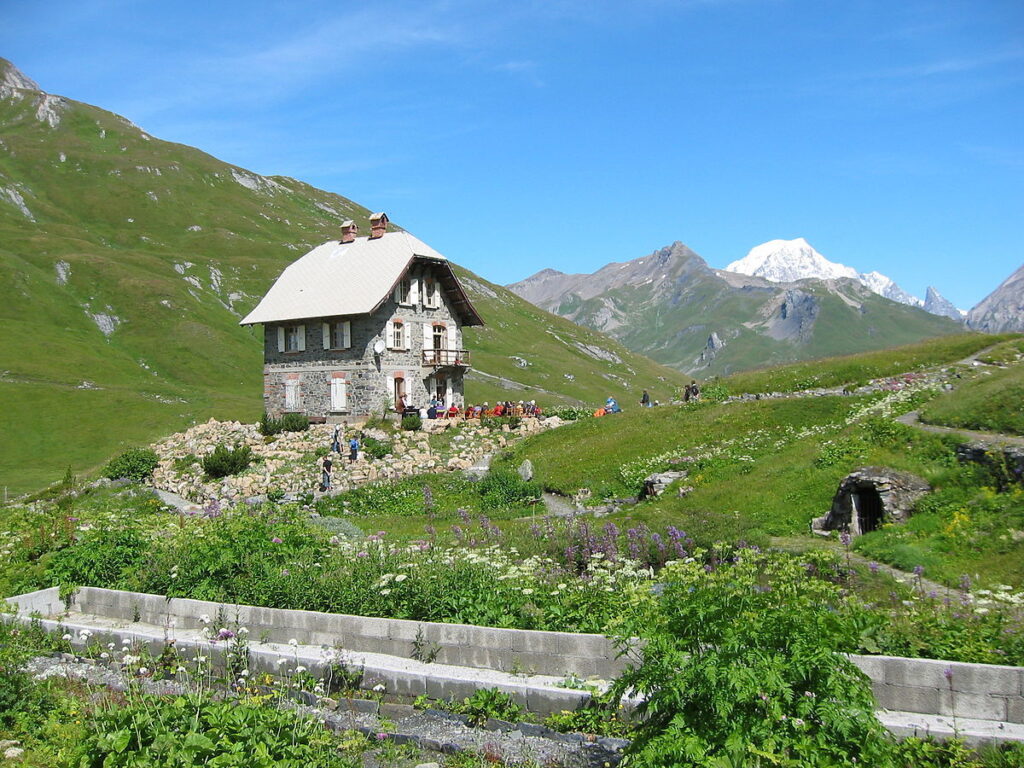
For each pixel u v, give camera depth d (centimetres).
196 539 1978
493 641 1406
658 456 3959
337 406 5691
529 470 4172
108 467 4919
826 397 4216
